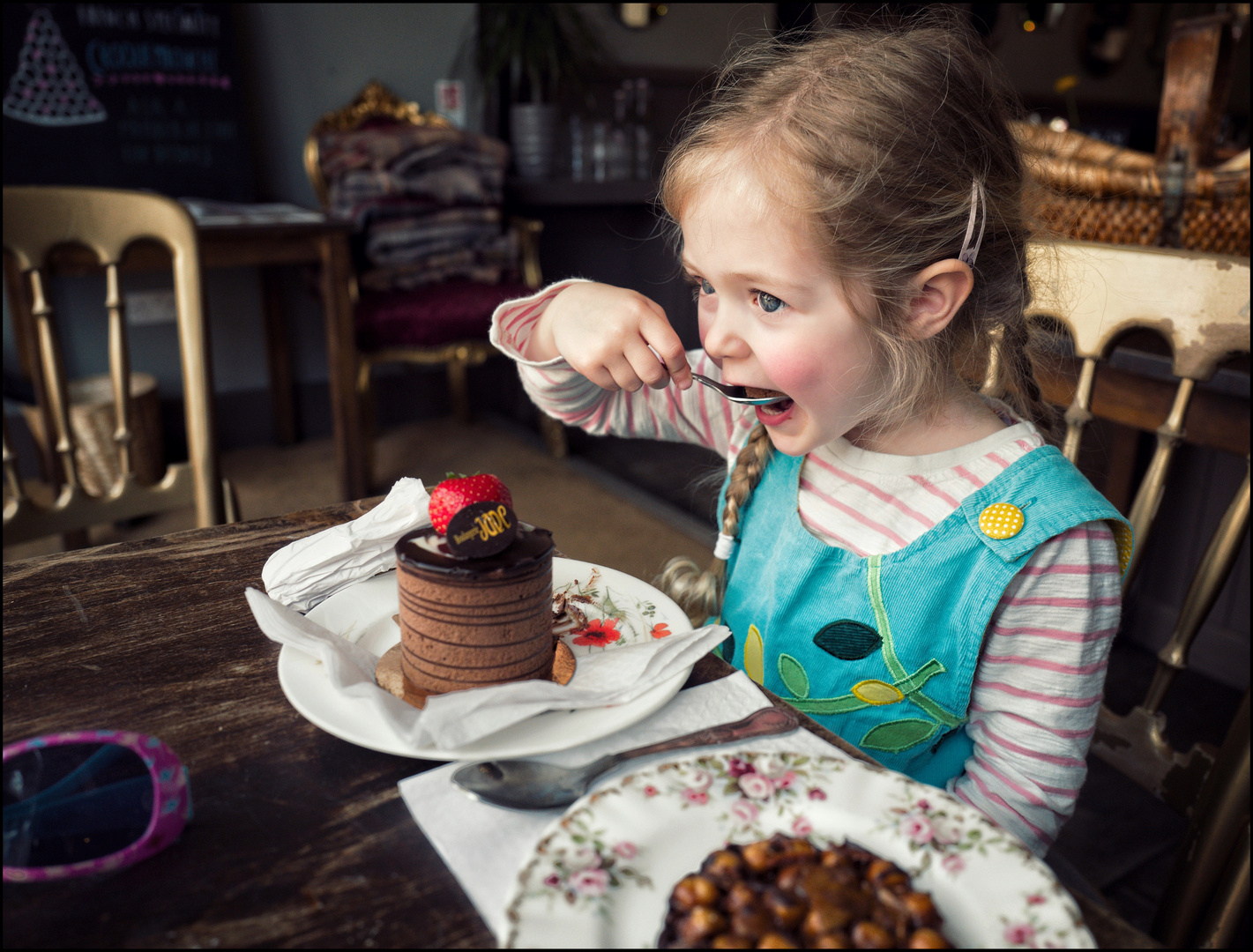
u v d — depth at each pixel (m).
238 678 0.56
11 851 0.40
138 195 1.16
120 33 2.68
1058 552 0.67
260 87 3.00
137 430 2.47
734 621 0.82
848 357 0.63
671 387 0.94
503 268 3.06
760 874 0.38
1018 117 0.76
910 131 0.63
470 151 2.98
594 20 3.49
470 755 0.46
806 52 0.69
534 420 3.42
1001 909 0.38
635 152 3.47
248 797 0.46
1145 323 0.86
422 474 2.94
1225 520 0.80
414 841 0.43
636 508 2.71
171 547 0.73
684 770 0.45
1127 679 1.86
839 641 0.74
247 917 0.38
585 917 0.36
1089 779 1.61
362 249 2.88
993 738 0.69
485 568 0.52
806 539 0.75
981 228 0.65
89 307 2.80
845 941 0.34
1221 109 1.56
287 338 3.15
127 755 0.43
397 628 0.62
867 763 0.48
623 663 0.55
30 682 0.55
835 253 0.60
